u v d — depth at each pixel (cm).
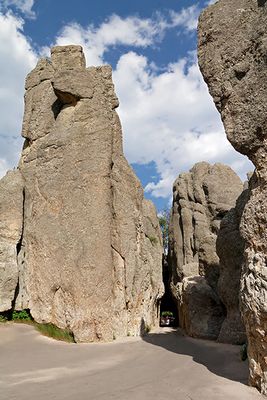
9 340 1803
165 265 4166
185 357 1382
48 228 2084
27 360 1396
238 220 2075
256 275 943
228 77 1090
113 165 2275
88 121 2184
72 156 2134
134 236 2241
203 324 2219
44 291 2033
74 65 2288
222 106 1110
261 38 1032
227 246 2067
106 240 2066
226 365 1226
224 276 2066
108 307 1981
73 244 2019
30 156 2284
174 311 3669
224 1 1142
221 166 3594
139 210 2386
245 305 966
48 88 2377
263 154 1009
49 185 2142
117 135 2405
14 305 2069
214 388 938
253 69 1041
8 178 2248
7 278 2038
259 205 986
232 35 1099
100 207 2091
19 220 2172
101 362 1349
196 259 3403
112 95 2455
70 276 1983
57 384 1011
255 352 952
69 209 2067
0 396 895
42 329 1992
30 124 2355
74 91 2186
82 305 1941
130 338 2028
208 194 3497
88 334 1908
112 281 2080
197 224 3459
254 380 945
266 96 1001
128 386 975
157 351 1553
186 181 3709
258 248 975
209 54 1139
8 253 2084
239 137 1048
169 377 1059
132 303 2180
